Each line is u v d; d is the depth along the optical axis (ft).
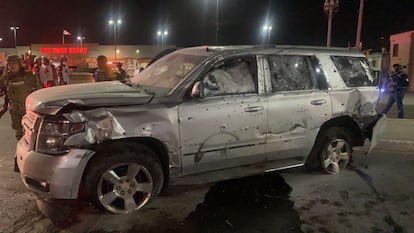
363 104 18.63
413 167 20.30
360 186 17.21
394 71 38.75
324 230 13.00
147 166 13.80
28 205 14.37
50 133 12.65
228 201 15.25
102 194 13.33
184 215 13.92
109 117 12.89
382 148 24.03
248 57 15.78
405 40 88.99
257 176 18.15
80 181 12.57
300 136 16.76
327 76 17.83
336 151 18.85
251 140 15.47
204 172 14.99
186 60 15.97
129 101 13.44
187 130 14.06
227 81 15.10
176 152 14.01
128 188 13.69
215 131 14.58
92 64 168.76
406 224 13.56
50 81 41.88
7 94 20.98
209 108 14.43
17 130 20.53
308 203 15.21
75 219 13.33
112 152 13.30
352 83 18.62
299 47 17.63
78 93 14.14
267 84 15.97
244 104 15.15
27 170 12.75
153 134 13.39
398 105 38.52
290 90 16.61
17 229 12.55
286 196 15.89
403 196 16.16
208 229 12.92
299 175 18.48
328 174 18.69
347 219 13.87
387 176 18.71
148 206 14.56
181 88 14.28
